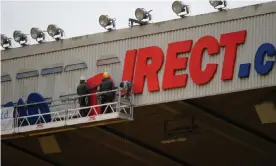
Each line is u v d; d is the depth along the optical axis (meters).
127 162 59.62
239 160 57.41
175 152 57.59
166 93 50.34
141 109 52.69
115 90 50.66
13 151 60.78
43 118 53.19
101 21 52.88
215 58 49.06
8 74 56.72
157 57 50.88
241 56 48.25
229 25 48.88
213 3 49.16
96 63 53.22
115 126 55.41
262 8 48.03
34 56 55.97
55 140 56.12
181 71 50.06
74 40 54.38
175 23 50.62
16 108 54.62
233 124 53.38
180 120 53.28
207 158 57.91
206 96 49.16
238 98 50.34
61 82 54.50
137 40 51.88
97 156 59.78
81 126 51.84
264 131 53.81
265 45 47.59
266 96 49.22
